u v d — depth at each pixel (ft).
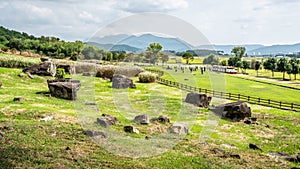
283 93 125.59
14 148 29.78
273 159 36.50
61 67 108.27
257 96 112.47
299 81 199.00
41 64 101.50
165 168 28.17
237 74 214.28
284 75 236.84
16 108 48.98
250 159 35.32
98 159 28.73
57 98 65.46
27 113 46.42
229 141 44.55
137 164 28.37
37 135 35.29
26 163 26.32
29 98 60.49
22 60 114.42
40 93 69.26
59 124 41.11
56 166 26.17
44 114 46.68
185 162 30.25
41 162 26.81
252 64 297.53
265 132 53.01
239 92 121.90
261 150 40.83
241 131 52.11
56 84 67.21
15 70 99.04
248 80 171.83
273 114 71.05
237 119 60.29
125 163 28.40
